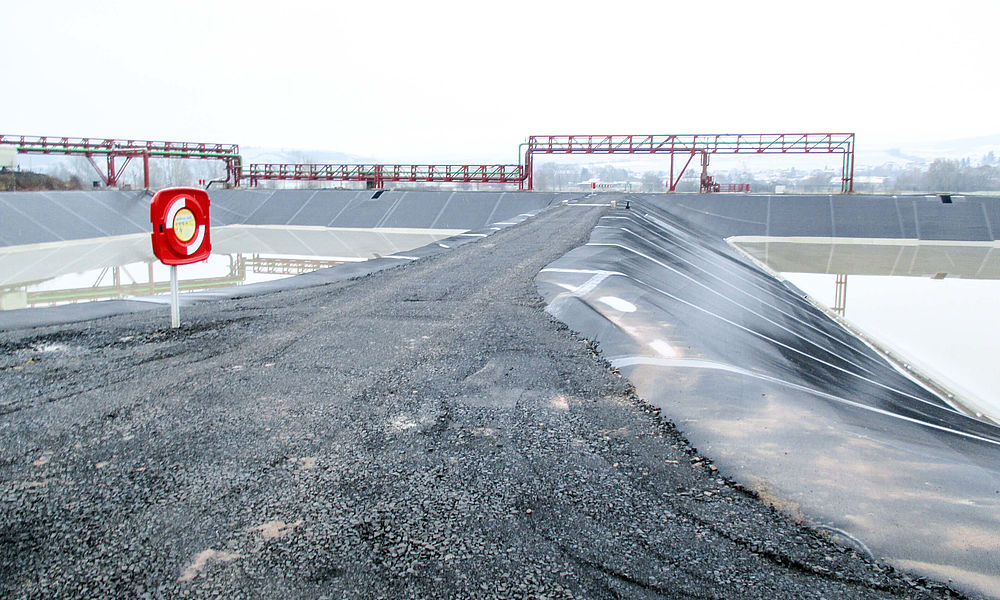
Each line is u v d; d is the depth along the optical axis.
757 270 26.62
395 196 48.62
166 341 7.15
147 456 4.15
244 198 51.16
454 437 4.53
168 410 4.99
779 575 3.00
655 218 31.27
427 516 3.46
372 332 7.66
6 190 43.03
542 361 6.46
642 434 4.64
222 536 3.23
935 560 3.15
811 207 41.47
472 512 3.51
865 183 87.44
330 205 48.78
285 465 4.04
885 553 3.21
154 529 3.29
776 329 13.29
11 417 4.80
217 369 6.10
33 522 3.35
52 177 51.97
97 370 6.03
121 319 8.26
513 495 3.71
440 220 44.66
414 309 9.05
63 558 3.04
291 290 10.66
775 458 4.25
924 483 3.97
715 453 4.32
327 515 3.45
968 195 41.38
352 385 5.65
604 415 5.00
